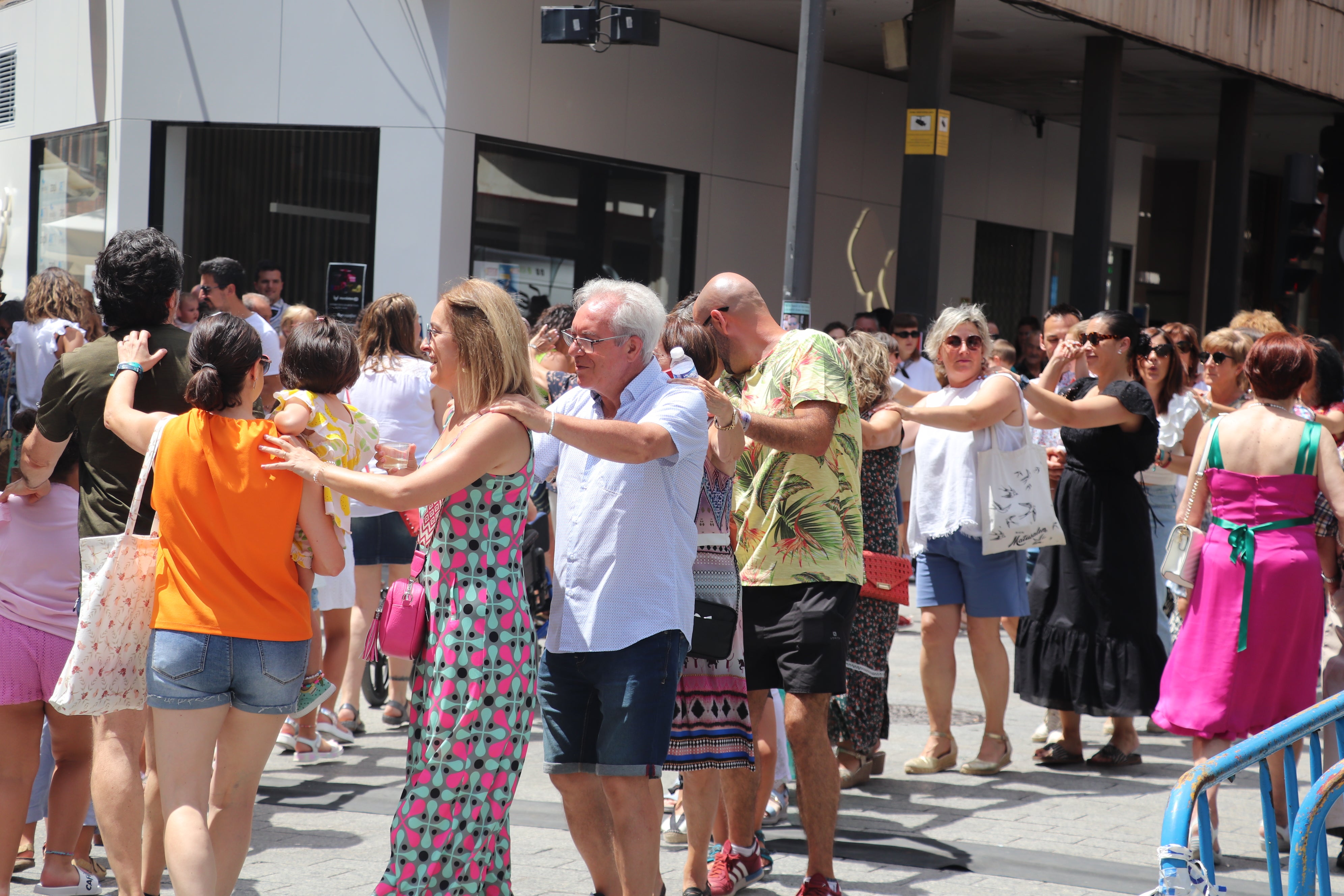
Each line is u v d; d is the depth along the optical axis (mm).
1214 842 6570
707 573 5461
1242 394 9188
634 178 17516
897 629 13312
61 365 5234
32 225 18547
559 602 4875
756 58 18656
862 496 7566
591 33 13609
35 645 5270
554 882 5844
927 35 16000
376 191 15555
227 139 16062
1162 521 9438
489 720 4512
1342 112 23156
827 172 19922
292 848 6270
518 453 4547
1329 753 6648
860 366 7430
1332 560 6953
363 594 8695
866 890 5926
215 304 11062
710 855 6395
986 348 8188
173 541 4668
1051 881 6098
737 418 5184
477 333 4539
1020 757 8695
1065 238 24672
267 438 4695
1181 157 28875
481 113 15578
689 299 6629
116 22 16438
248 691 4660
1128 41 17734
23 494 5328
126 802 4961
